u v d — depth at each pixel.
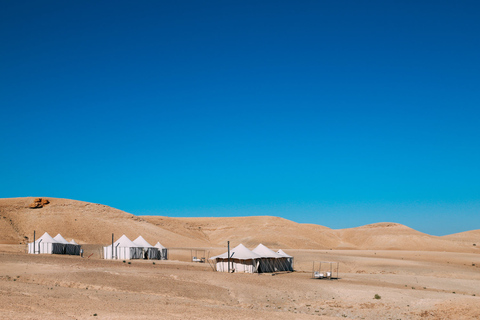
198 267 63.03
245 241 151.38
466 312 31.12
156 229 142.25
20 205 139.12
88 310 26.09
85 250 94.19
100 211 144.12
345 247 161.38
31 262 52.03
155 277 43.72
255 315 27.50
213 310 28.83
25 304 26.62
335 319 27.92
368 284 47.00
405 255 99.25
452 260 88.56
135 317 24.19
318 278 52.69
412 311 32.16
